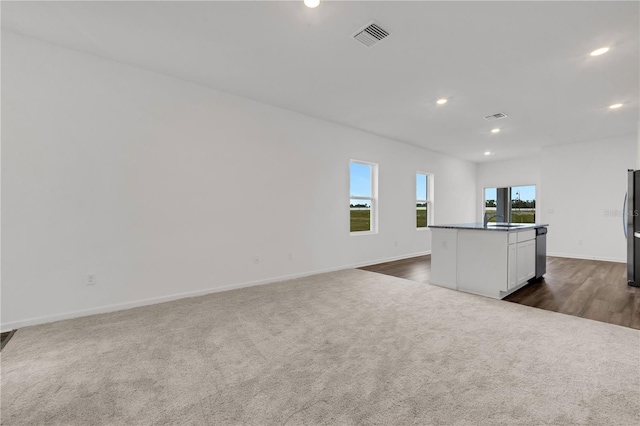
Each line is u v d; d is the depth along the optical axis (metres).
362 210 5.82
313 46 2.67
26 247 2.57
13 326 2.51
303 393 1.62
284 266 4.32
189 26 2.40
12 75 2.52
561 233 6.36
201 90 3.53
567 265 5.36
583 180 6.09
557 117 4.55
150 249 3.18
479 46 2.64
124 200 3.03
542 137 5.79
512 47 2.65
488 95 3.73
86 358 2.01
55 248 2.69
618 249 5.70
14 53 2.53
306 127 4.58
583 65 2.94
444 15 2.22
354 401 1.55
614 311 2.93
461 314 2.85
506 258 3.35
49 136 2.66
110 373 1.83
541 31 2.40
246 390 1.65
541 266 4.29
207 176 3.58
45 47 2.65
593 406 1.49
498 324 2.59
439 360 1.97
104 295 2.92
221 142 3.69
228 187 3.75
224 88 3.61
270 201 4.16
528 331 2.43
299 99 3.94
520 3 2.07
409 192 6.47
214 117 3.63
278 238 4.25
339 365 1.91
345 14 2.22
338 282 4.16
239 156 3.85
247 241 3.93
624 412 1.44
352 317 2.78
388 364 1.92
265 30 2.44
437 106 4.14
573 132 5.41
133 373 1.83
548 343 2.21
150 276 3.19
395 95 3.77
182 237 3.40
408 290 3.74
